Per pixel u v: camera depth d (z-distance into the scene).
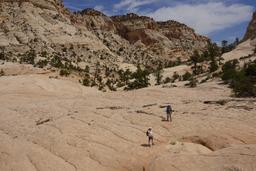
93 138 32.38
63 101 56.78
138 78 116.44
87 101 56.03
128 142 32.12
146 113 41.62
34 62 158.38
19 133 35.03
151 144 31.58
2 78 85.19
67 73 114.94
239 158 24.16
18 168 26.58
